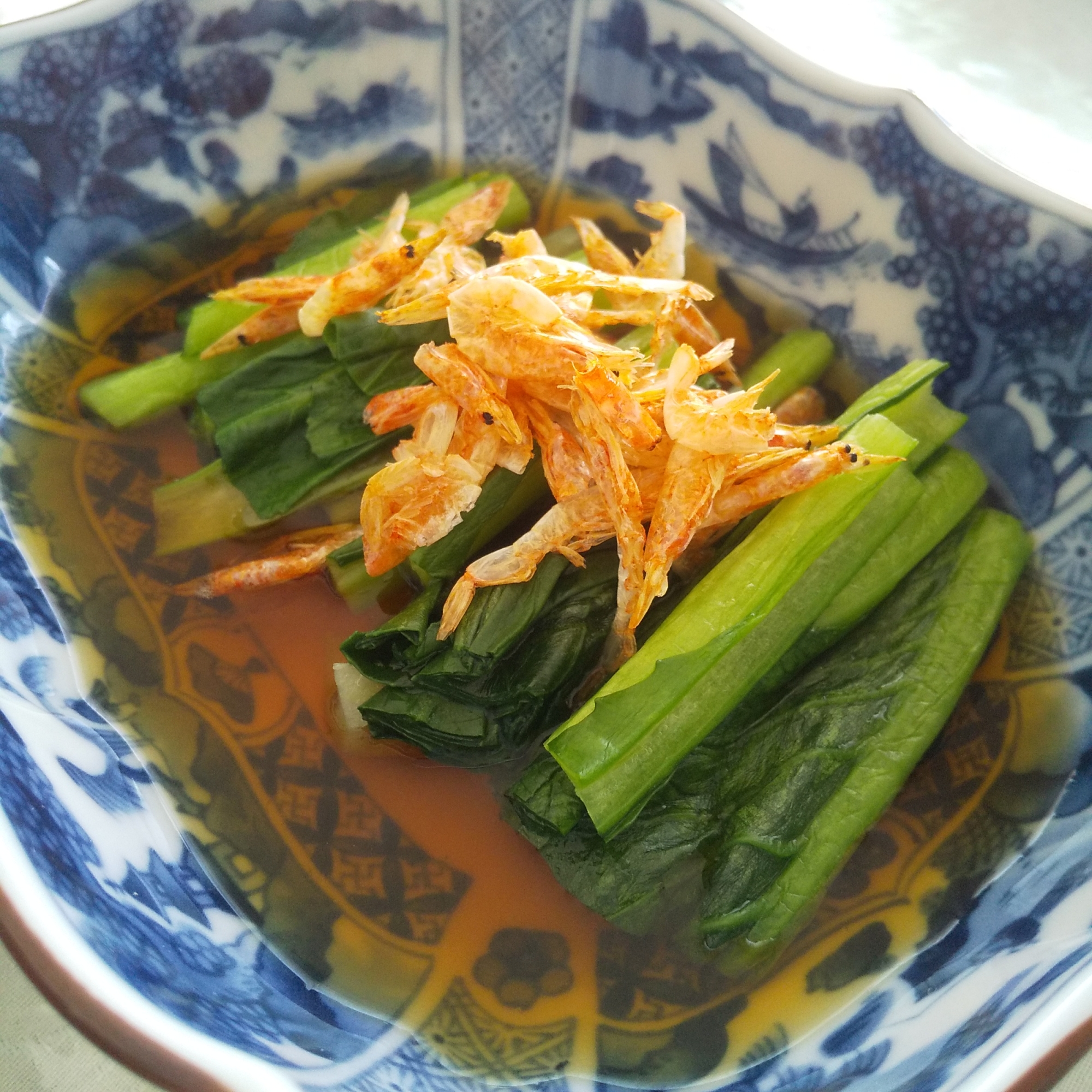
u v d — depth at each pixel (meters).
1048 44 0.21
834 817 0.13
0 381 0.16
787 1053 0.12
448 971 0.13
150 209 0.18
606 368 0.13
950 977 0.12
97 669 0.14
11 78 0.16
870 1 0.21
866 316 0.17
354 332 0.15
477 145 0.19
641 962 0.13
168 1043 0.10
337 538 0.15
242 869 0.13
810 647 0.14
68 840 0.12
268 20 0.17
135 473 0.16
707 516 0.14
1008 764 0.14
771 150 0.17
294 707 0.14
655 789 0.13
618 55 0.18
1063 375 0.15
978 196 0.16
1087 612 0.14
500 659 0.14
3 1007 0.13
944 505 0.15
